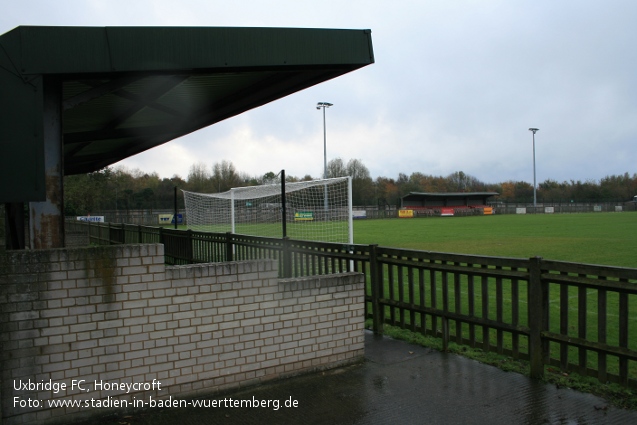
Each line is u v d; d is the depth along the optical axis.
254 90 6.46
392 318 6.26
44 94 4.24
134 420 3.91
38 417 3.72
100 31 4.12
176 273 4.21
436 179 102.69
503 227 33.66
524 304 8.61
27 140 3.88
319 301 4.95
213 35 4.46
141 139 10.34
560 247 18.61
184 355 4.25
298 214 17.92
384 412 3.96
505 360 5.11
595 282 4.13
